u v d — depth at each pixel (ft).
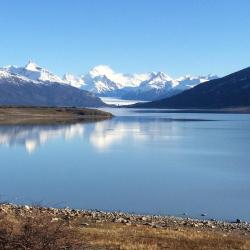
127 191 194.29
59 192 189.26
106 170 256.11
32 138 464.65
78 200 172.96
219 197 184.65
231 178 233.96
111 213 142.31
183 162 296.92
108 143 430.20
